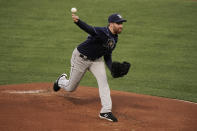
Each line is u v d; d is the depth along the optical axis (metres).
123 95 28.89
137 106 25.56
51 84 30.86
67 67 40.69
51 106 23.83
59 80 24.59
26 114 21.73
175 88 33.94
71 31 56.72
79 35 54.91
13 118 20.83
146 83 35.56
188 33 56.19
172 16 64.44
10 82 34.19
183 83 35.69
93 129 19.58
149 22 61.38
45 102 24.69
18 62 41.94
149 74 38.88
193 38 54.00
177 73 39.38
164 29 58.06
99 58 22.17
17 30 56.28
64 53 46.44
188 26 59.50
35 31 56.09
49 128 19.39
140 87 34.09
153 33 56.12
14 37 52.84
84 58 21.77
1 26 57.97
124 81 36.31
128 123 21.16
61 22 60.84
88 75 38.34
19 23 59.75
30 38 52.69
